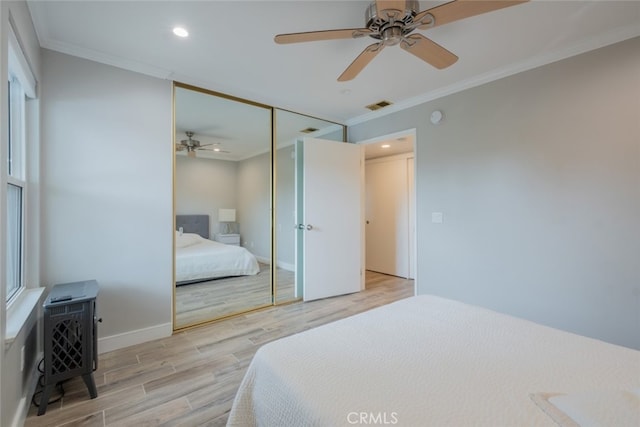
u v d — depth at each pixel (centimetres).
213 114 346
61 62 216
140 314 248
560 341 125
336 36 163
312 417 83
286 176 399
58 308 168
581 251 218
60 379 167
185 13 182
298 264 374
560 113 226
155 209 255
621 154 201
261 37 207
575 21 189
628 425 70
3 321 123
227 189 460
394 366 106
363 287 414
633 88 196
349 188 393
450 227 296
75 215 221
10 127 188
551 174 231
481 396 89
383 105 343
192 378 196
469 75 265
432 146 311
